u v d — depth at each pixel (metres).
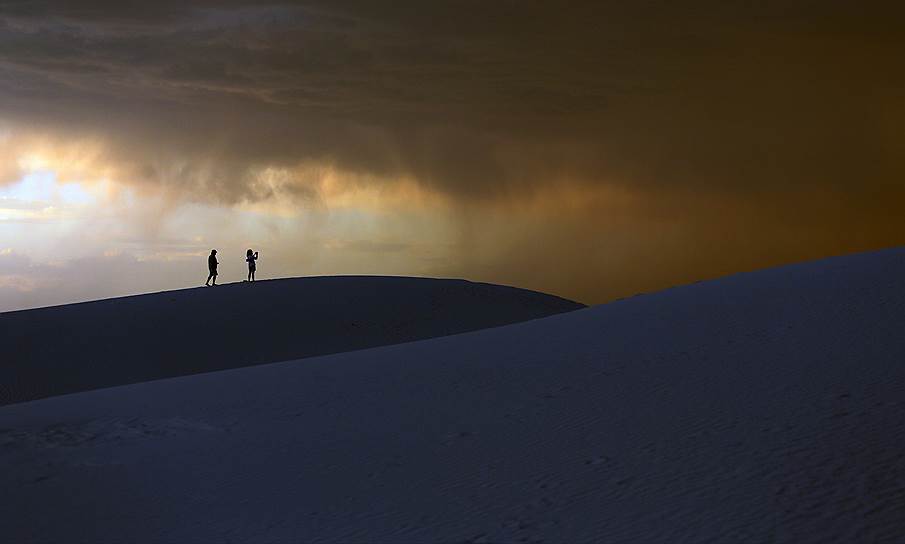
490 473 9.15
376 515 8.31
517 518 7.87
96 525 8.72
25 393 32.31
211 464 10.45
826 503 7.46
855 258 18.06
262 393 14.26
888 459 8.25
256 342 37.41
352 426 11.53
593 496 8.19
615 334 15.14
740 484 8.04
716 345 13.22
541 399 11.74
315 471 9.82
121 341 37.16
